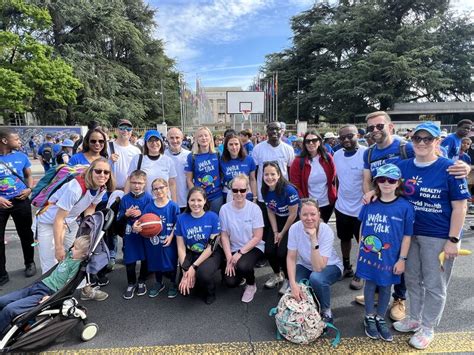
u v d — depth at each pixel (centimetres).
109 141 439
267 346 262
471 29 3334
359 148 362
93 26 2919
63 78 2070
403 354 249
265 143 453
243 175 351
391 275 261
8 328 242
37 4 2522
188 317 308
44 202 309
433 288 253
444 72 3334
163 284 382
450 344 259
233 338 274
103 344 267
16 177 386
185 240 349
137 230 327
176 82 4169
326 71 3728
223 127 3641
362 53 3688
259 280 391
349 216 365
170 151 443
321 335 274
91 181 301
